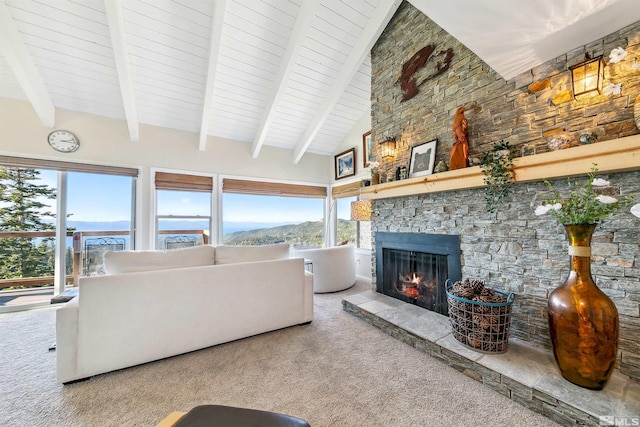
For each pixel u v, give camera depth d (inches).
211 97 136.5
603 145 59.1
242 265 92.7
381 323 100.5
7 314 122.1
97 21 108.2
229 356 82.6
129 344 75.1
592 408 50.8
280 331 100.4
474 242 92.2
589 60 63.3
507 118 84.4
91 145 144.9
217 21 107.6
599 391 55.6
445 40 104.6
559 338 60.1
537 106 77.3
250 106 165.2
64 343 68.3
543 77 76.0
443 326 91.2
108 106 144.6
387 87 134.1
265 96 160.2
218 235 181.8
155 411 59.5
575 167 63.8
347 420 56.1
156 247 162.4
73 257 142.1
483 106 91.2
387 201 129.9
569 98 70.7
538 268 75.9
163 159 164.4
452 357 75.0
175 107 154.4
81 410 59.7
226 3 103.7
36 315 120.6
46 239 138.8
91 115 145.3
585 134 65.7
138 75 132.6
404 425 54.6
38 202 136.4
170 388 67.4
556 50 70.2
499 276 84.9
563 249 71.1
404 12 124.6
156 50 122.7
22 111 130.0
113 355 73.2
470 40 70.4
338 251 157.8
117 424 55.7
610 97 63.6
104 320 72.4
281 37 127.6
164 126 165.0
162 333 79.5
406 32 123.2
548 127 74.9
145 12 108.0
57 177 138.9
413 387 66.8
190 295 83.7
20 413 58.7
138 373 73.9
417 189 105.1
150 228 159.3
